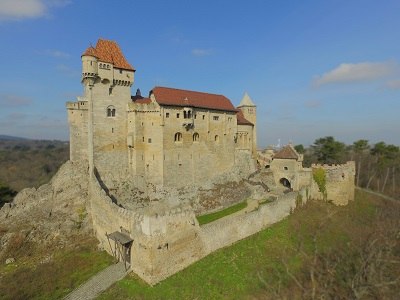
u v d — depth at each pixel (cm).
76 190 5734
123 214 4172
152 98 6475
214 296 3512
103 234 4828
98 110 6081
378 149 10969
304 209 5928
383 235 4078
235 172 7381
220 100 7438
